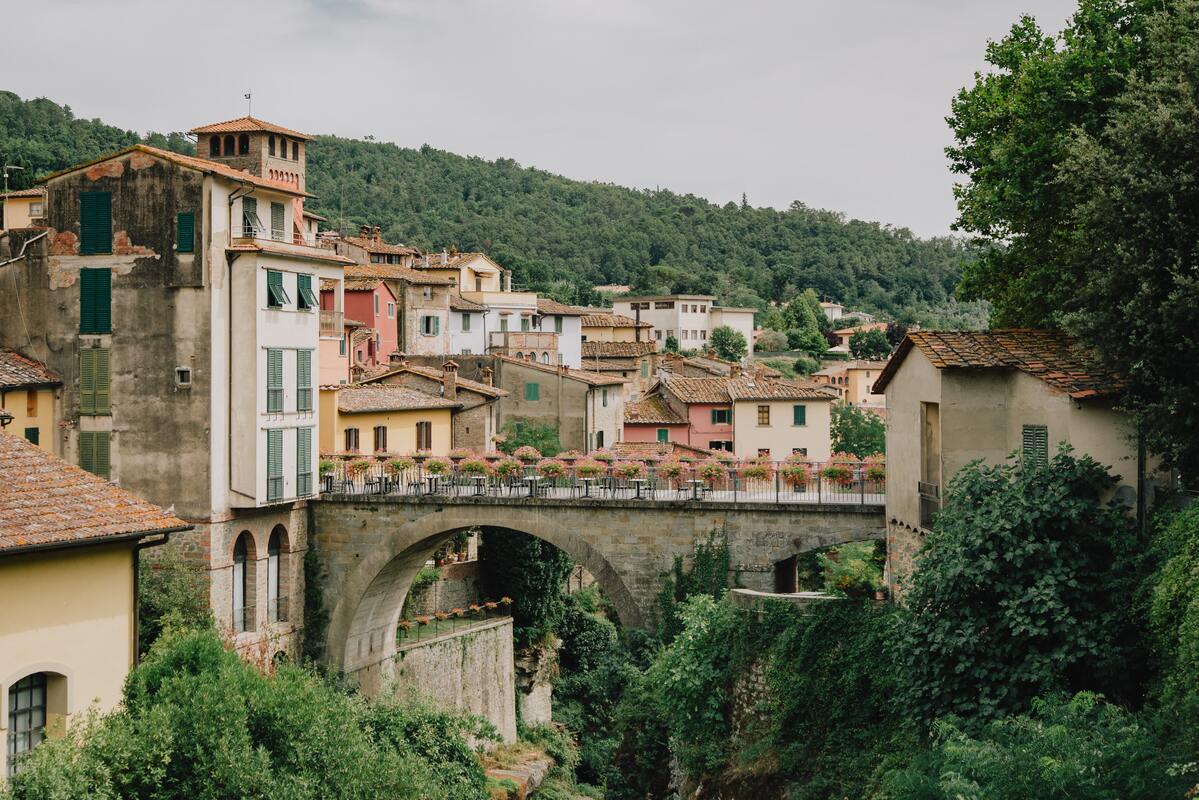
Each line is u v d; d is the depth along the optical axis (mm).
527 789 53844
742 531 44000
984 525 26969
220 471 45750
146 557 44375
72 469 25141
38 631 22438
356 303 88875
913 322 193125
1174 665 23297
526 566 64062
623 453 75625
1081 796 20234
